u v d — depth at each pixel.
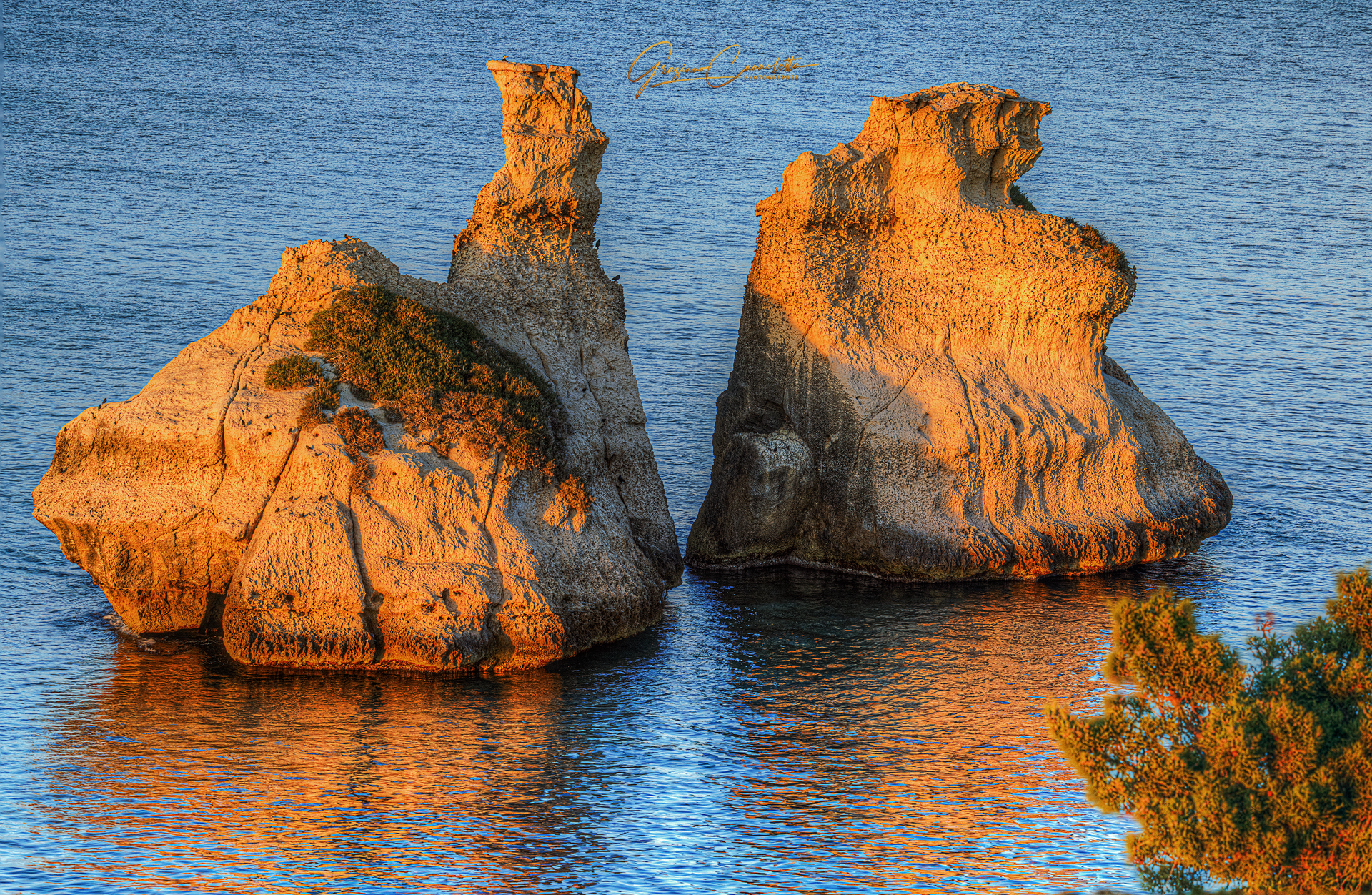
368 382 104.12
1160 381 193.75
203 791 82.31
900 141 128.12
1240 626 111.56
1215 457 160.62
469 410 103.69
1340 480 153.12
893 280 127.38
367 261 112.31
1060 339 127.81
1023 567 122.00
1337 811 55.91
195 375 104.69
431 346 107.31
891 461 121.75
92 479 102.12
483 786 84.00
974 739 91.62
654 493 118.88
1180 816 57.22
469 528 100.69
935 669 102.94
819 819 81.06
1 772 83.69
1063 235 127.56
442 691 96.56
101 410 103.06
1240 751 56.91
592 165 120.38
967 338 127.12
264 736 89.31
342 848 76.44
